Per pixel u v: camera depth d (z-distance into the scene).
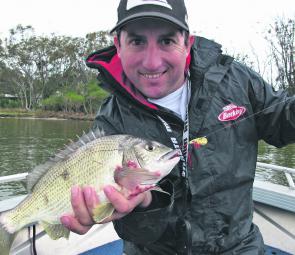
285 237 0.98
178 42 0.54
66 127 10.45
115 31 0.57
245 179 0.59
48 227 0.55
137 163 0.53
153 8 0.52
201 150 0.57
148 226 0.52
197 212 0.56
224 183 0.57
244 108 0.60
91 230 1.02
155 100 0.59
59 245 0.93
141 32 0.53
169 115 0.57
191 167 0.56
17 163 4.66
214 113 0.58
